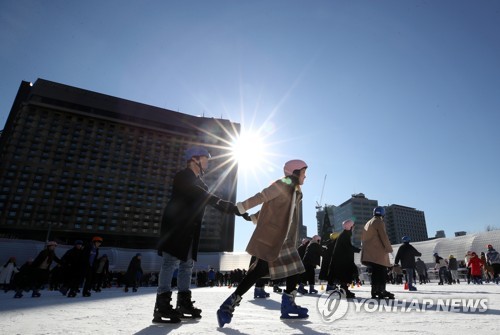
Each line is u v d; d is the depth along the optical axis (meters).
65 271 7.84
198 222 3.19
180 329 2.38
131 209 109.81
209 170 128.50
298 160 3.15
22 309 4.02
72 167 106.00
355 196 192.62
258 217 3.08
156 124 123.44
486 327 2.30
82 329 2.33
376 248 5.54
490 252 14.10
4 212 93.56
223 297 7.15
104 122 115.44
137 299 6.52
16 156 100.00
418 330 2.21
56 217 99.06
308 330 2.29
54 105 108.62
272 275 2.83
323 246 9.23
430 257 43.78
